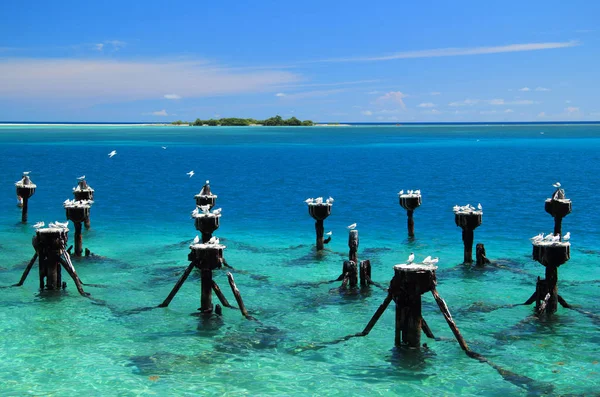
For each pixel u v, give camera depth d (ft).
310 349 70.95
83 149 537.65
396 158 443.32
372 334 75.36
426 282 68.49
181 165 370.73
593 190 231.50
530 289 94.94
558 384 61.93
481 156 460.14
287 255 120.16
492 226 153.07
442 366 66.03
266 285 98.48
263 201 205.46
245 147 608.19
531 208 185.37
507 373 64.13
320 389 60.70
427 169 342.85
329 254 120.47
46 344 71.97
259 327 78.38
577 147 588.09
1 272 103.40
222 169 343.87
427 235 140.87
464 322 79.87
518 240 134.62
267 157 455.22
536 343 72.54
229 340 73.77
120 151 519.60
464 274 103.71
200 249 82.02
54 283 92.32
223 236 140.15
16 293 91.40
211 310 83.35
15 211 174.29
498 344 72.33
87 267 108.88
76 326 78.13
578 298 90.12
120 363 66.69
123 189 237.04
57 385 61.05
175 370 64.95
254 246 128.88
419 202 136.46
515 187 245.86
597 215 169.58
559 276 102.73
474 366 65.98
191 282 99.40
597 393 59.93
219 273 105.60
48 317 81.35
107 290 94.43
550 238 81.30
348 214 175.42
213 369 65.36
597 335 74.95
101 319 80.94
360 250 124.67
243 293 93.97
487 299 89.76
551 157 441.27
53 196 209.36
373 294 92.22
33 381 61.87
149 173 311.68
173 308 85.71
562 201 121.39
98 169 331.77
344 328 77.77
